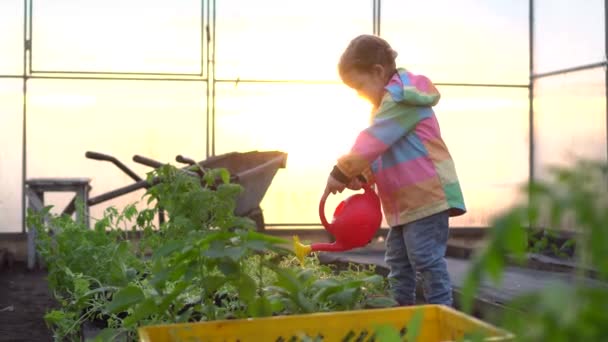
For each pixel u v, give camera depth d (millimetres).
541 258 6148
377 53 2875
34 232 7234
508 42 8445
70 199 7840
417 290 4699
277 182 8164
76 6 7934
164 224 2486
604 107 7609
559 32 8117
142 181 5910
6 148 7867
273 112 8156
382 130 2689
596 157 491
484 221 8391
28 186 7164
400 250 2918
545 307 434
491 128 8445
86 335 2715
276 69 8172
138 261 2717
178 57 8062
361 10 8297
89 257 3328
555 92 8180
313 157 8195
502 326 499
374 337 1587
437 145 2801
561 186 454
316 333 1562
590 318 430
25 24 7891
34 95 7898
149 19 8016
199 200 2029
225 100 8117
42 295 5750
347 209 2463
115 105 7984
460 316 1517
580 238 458
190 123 8078
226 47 8125
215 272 2316
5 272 7043
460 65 8430
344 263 6480
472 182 8422
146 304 1757
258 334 1533
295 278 1830
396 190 2805
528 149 8469
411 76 2820
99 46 7961
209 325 1515
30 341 4199
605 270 444
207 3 8086
